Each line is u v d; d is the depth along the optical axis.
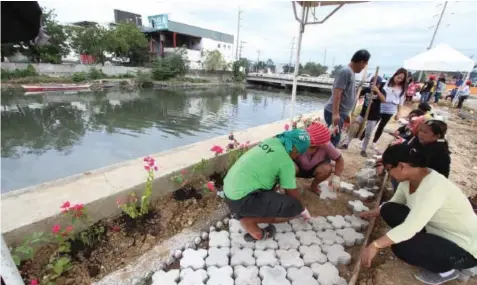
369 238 2.31
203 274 1.82
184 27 38.56
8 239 1.76
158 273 1.82
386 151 1.84
